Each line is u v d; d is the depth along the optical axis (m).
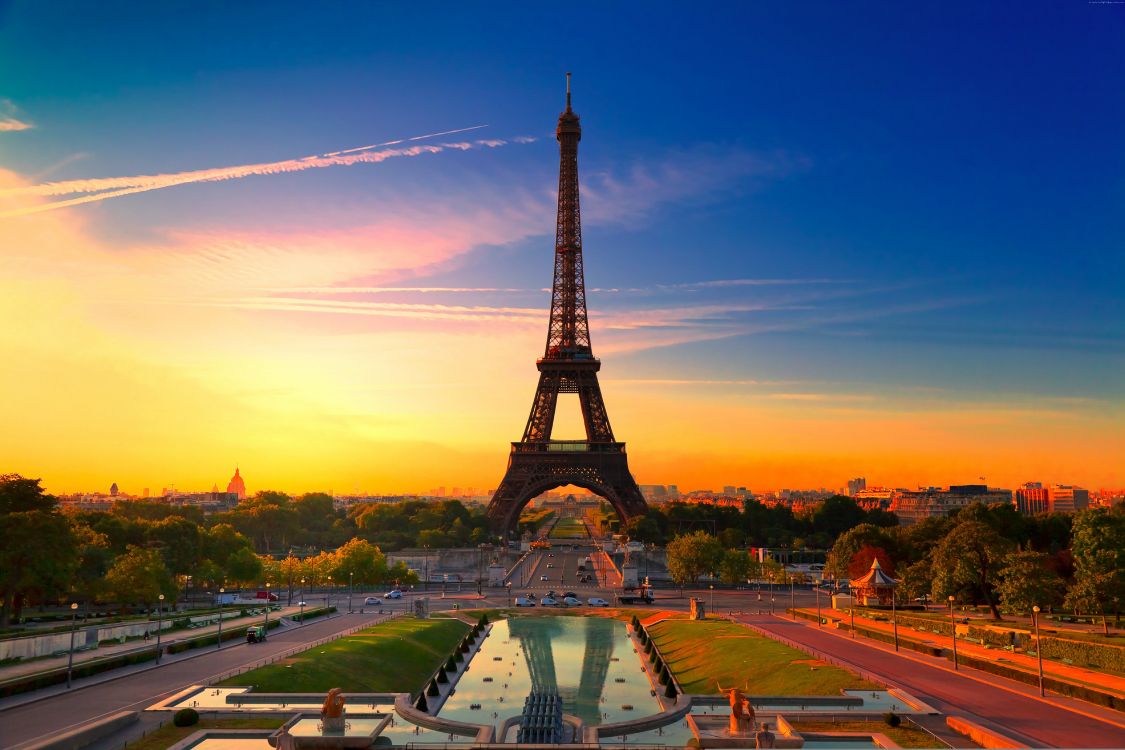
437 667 183.50
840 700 126.00
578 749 102.88
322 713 111.88
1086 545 182.25
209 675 144.12
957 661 154.12
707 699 133.75
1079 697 124.19
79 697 126.62
